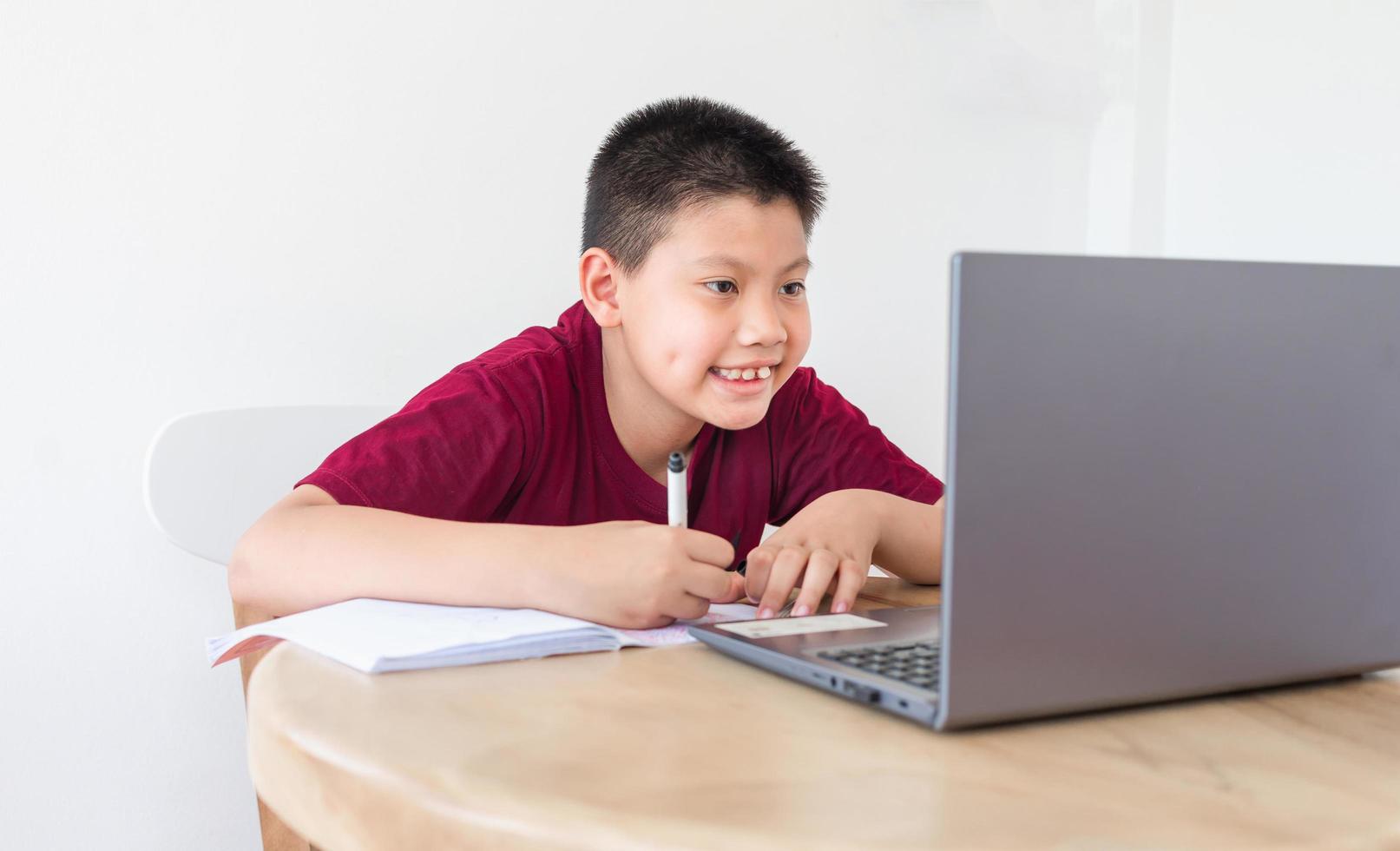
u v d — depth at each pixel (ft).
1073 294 1.42
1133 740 1.44
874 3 5.85
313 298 4.89
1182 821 1.16
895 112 5.96
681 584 2.13
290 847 4.08
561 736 1.42
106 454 4.58
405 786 1.26
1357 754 1.40
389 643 1.87
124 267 4.58
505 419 3.26
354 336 4.96
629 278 3.28
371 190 4.96
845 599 2.37
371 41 4.93
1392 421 1.67
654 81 5.45
